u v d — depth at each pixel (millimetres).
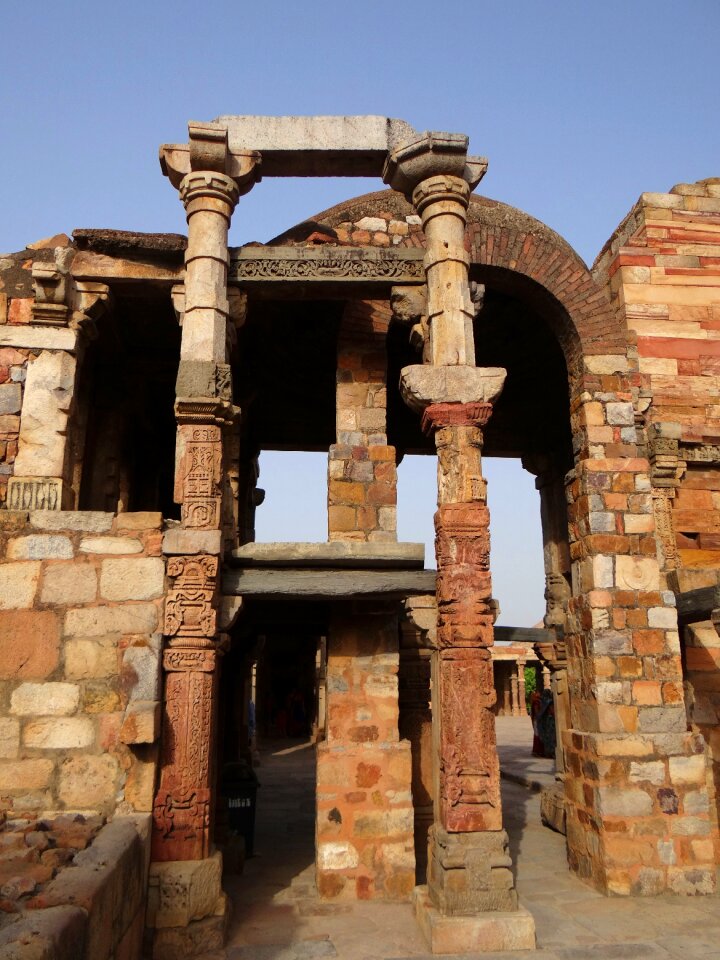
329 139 8195
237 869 8375
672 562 10656
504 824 11469
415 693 9195
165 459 13625
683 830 8086
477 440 7469
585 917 7055
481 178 8336
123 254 8336
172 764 6227
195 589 6570
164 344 10562
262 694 28141
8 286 8367
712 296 12492
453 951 5949
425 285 8266
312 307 11109
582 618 9055
